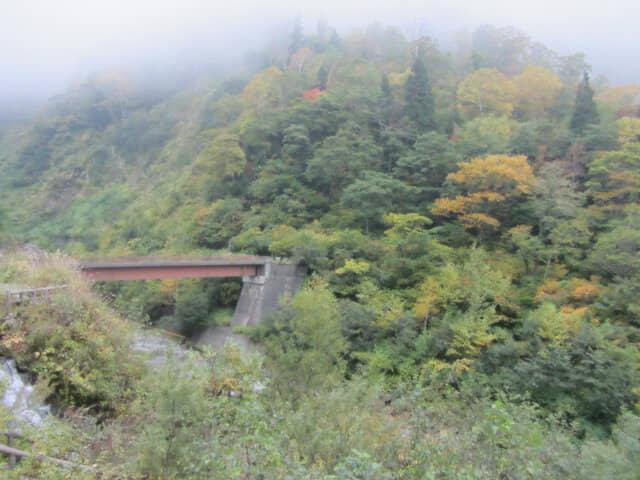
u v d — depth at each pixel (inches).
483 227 1626.5
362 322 1200.2
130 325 652.7
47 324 508.7
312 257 1533.0
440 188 1796.3
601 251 1234.0
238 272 1552.7
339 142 1994.3
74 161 3737.7
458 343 1048.2
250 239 1760.6
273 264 1556.3
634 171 1461.6
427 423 375.9
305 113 2326.5
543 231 1509.6
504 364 1017.5
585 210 1475.1
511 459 342.6
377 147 2057.1
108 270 1301.7
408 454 338.6
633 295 1082.7
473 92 2502.5
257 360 516.4
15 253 742.5
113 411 495.5
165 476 295.6
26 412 386.9
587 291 1153.4
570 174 1606.8
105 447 378.9
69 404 482.6
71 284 605.0
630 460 437.7
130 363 540.7
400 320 1182.3
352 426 353.7
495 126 2060.8
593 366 915.4
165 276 1403.8
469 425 412.2
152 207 2684.5
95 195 3341.5
